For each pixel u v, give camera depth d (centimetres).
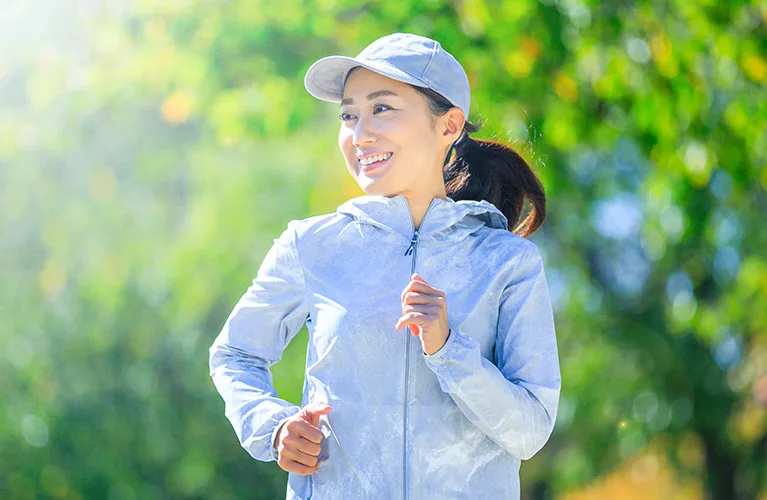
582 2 902
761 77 915
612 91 934
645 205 1307
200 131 1317
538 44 889
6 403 1448
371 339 296
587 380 1425
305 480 300
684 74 920
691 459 1473
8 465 1445
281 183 1307
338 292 304
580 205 1315
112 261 1395
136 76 1024
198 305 1336
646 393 1408
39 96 1081
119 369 1470
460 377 282
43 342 1443
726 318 1245
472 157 367
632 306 1446
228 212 1312
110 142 1305
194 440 1484
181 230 1397
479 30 896
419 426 291
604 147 1020
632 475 1563
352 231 311
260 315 313
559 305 1452
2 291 1401
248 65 965
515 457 298
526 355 302
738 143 962
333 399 295
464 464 293
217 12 959
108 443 1462
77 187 1344
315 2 924
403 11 901
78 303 1446
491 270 305
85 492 1446
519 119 911
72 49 1061
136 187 1383
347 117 319
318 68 323
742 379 1404
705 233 1068
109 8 1025
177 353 1477
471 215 314
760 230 1219
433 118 316
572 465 1450
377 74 312
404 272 304
